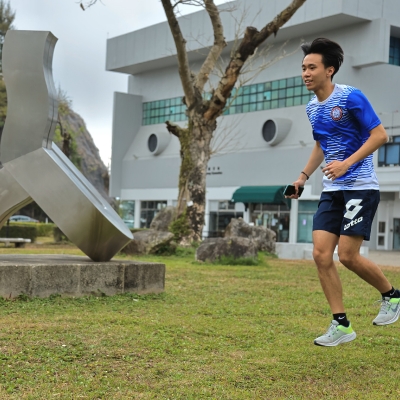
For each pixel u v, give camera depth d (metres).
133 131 60.91
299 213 43.97
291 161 44.66
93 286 8.74
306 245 24.70
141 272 9.29
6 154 8.89
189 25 51.62
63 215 8.79
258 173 46.97
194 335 6.47
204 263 18.12
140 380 4.73
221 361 5.40
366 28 41.66
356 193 5.05
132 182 59.50
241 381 4.77
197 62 53.50
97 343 5.83
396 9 42.25
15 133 8.85
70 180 8.77
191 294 9.96
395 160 38.47
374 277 5.18
